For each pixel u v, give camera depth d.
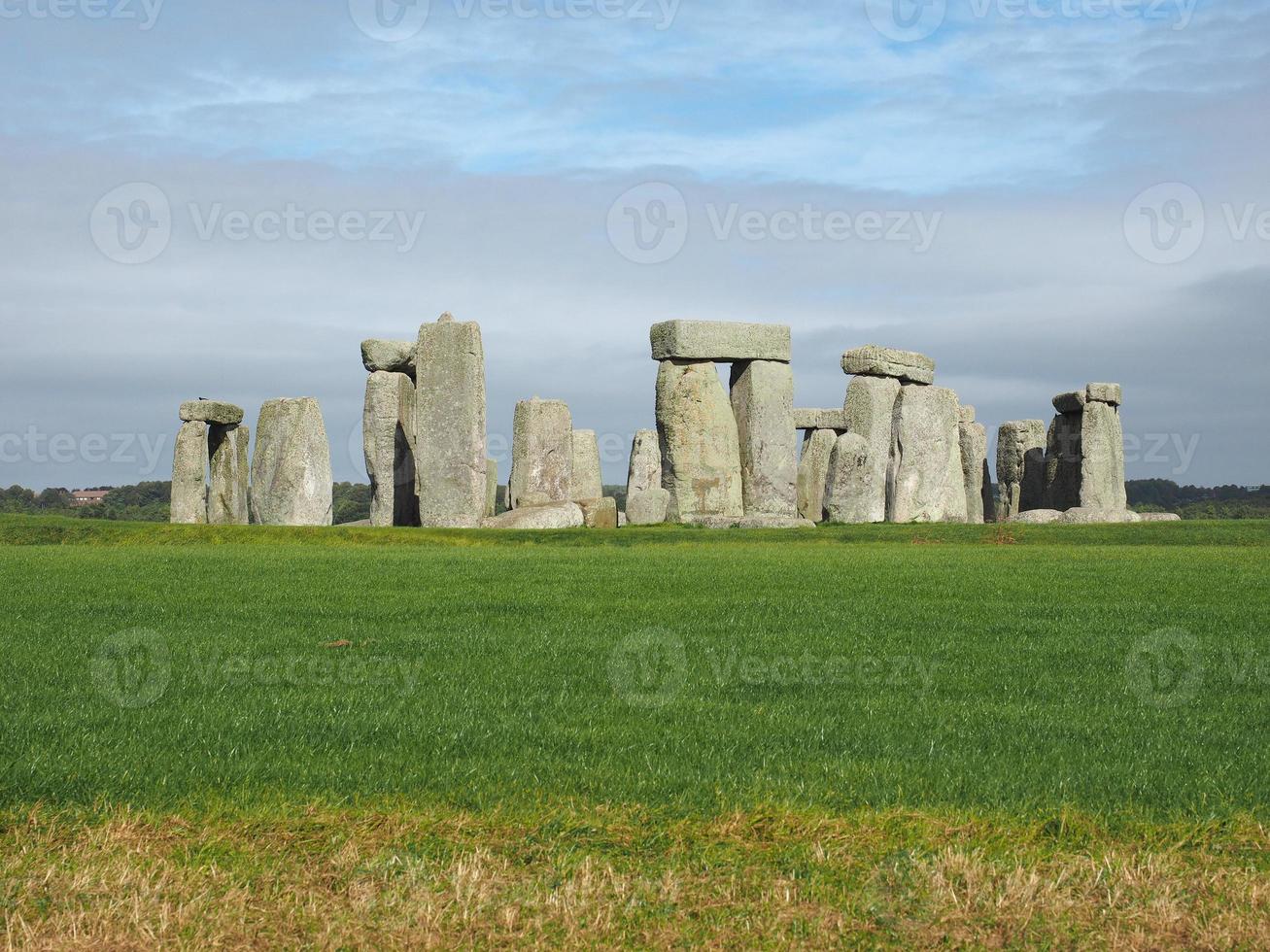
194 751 11.21
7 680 14.13
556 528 38.34
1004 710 13.04
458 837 9.41
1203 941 8.18
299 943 8.12
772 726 12.30
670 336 43.19
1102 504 49.81
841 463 45.38
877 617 19.09
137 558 28.50
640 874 8.92
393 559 28.61
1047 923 8.36
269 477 43.44
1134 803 10.11
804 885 8.82
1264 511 68.38
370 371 43.97
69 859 9.01
